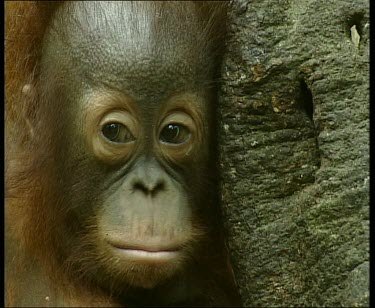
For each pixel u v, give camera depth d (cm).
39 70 562
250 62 475
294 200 475
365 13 459
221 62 510
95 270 555
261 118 481
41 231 565
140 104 515
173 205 526
